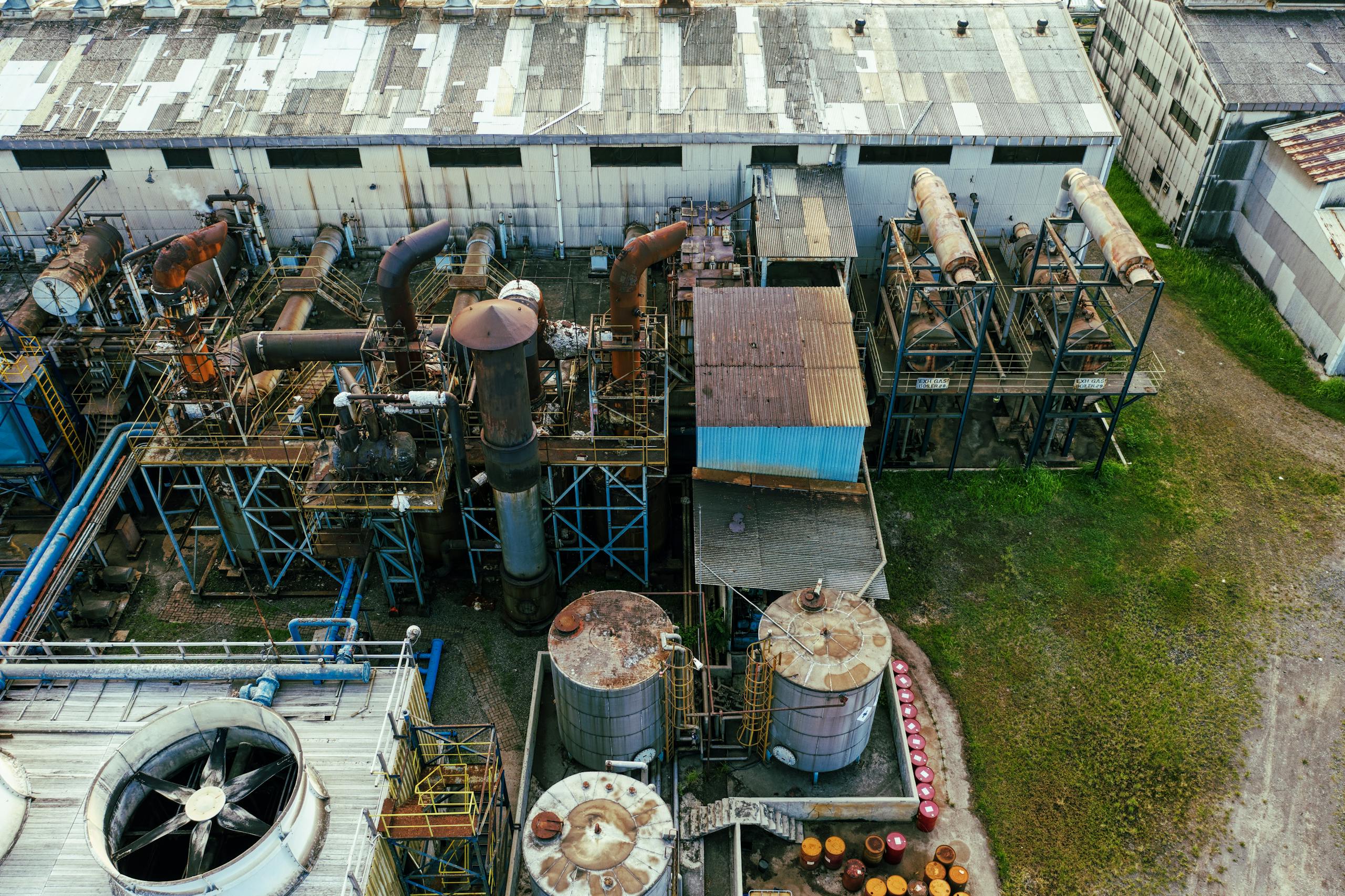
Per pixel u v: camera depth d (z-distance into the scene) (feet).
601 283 170.50
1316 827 112.47
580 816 91.35
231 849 85.35
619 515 137.69
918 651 131.23
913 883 105.70
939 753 119.96
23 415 143.43
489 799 94.27
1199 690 126.52
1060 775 117.60
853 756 115.14
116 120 169.37
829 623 112.78
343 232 174.60
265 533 139.54
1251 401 171.01
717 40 180.86
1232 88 188.85
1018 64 178.50
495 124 166.71
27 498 154.40
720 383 130.93
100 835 79.77
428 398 119.96
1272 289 190.60
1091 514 150.51
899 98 171.83
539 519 125.90
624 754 112.37
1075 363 154.61
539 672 124.16
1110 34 240.53
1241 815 113.60
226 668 98.17
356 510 126.62
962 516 149.59
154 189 172.35
